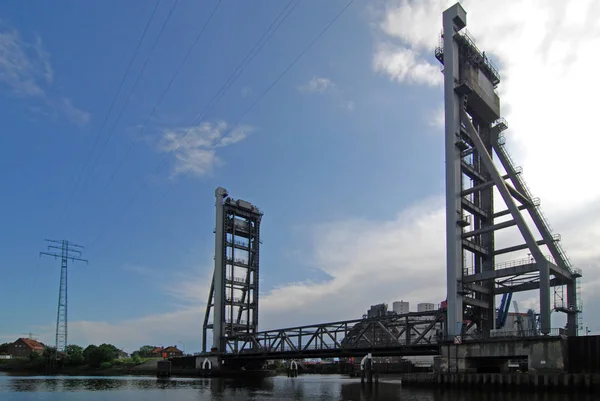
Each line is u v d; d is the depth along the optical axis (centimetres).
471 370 6300
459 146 7669
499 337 6012
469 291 7362
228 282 12406
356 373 15700
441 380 6353
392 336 7956
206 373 11838
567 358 5291
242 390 7594
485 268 7938
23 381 10344
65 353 16500
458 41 8088
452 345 6419
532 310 9112
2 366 16362
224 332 12106
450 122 7662
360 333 8612
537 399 4691
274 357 10306
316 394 6625
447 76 7844
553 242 7300
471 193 7875
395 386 7888
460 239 7306
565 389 5091
